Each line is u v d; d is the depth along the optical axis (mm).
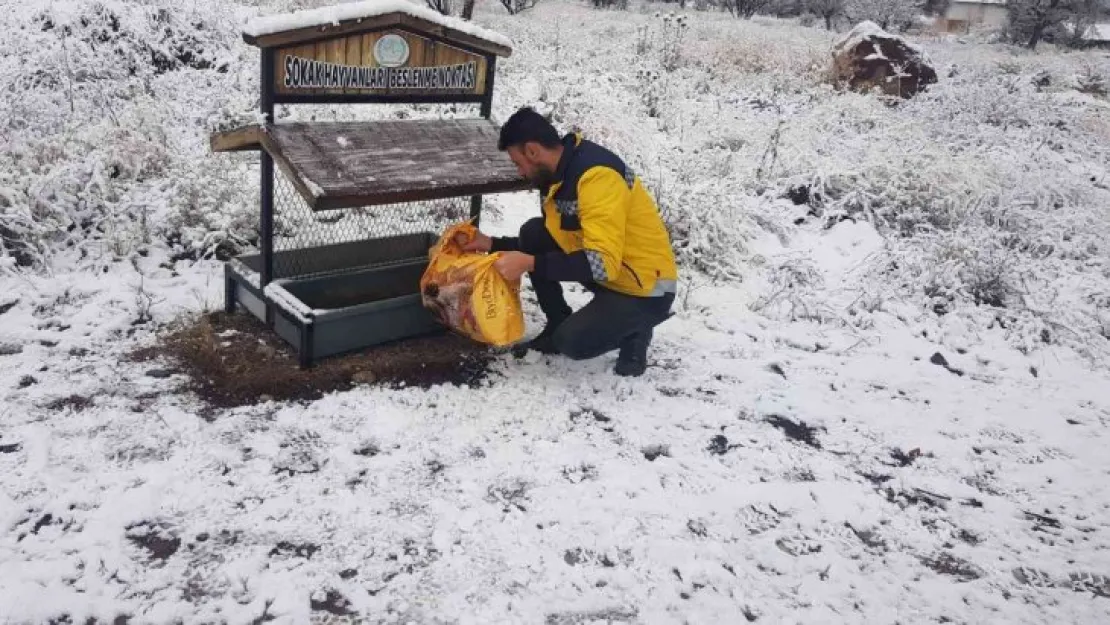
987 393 4336
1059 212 7188
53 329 3900
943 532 3127
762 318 4996
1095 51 29453
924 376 4457
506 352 4117
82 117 6039
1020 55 25172
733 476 3324
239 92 7621
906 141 8039
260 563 2566
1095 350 4953
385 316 3928
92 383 3459
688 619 2541
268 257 3865
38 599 2334
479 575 2625
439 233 4766
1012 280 5375
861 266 5750
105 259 4555
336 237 5074
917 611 2693
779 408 3898
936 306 5348
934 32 30828
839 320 4996
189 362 3713
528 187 4086
